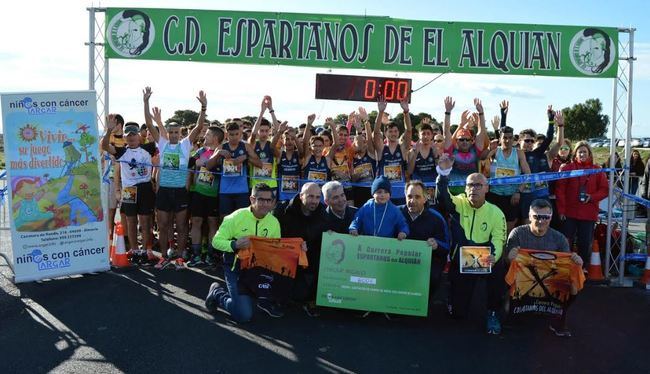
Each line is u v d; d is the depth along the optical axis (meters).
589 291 7.16
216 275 7.43
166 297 6.39
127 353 4.74
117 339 5.07
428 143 7.89
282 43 7.64
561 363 4.71
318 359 4.68
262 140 7.93
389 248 5.59
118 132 8.30
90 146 7.07
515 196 7.75
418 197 5.64
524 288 5.34
